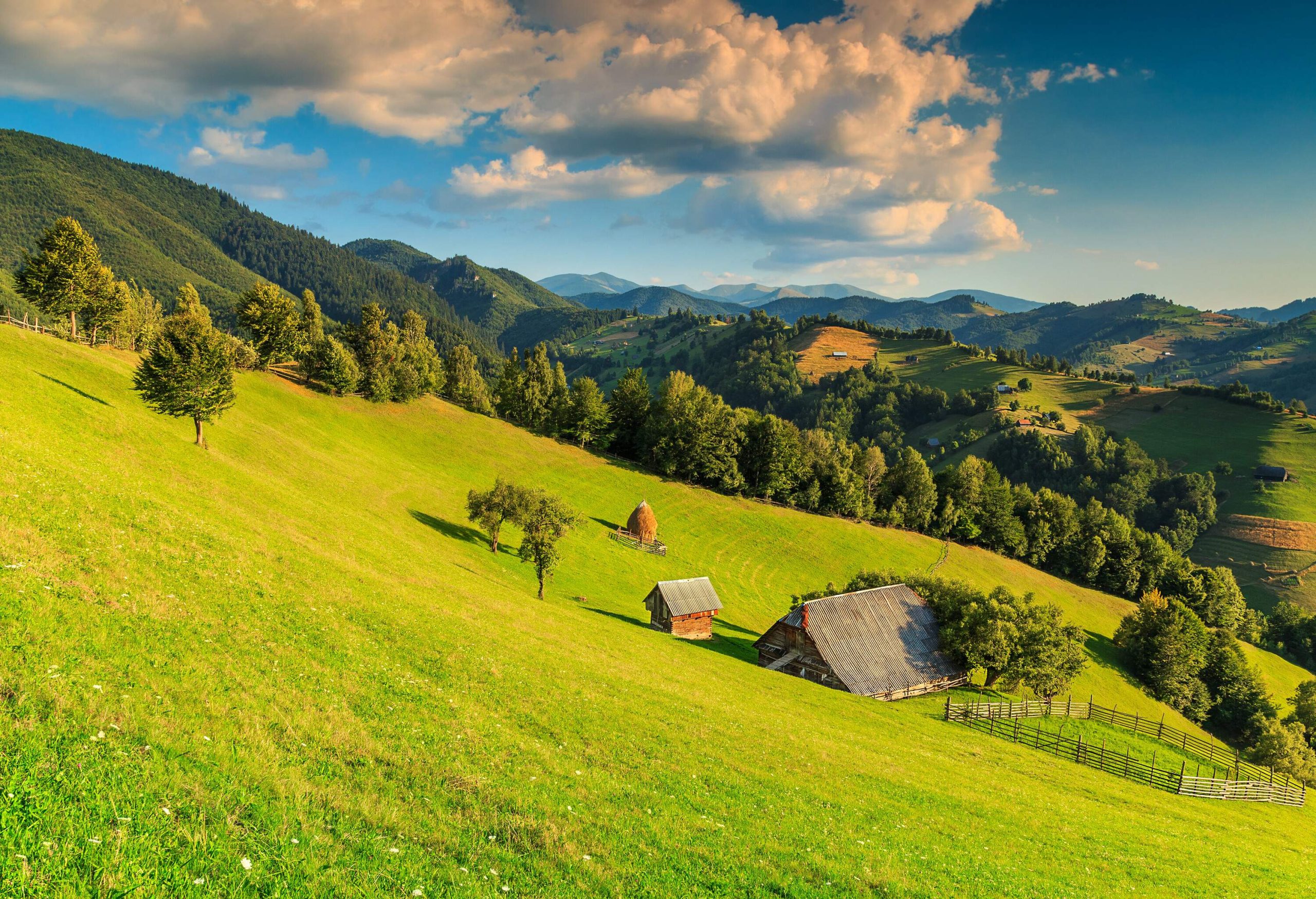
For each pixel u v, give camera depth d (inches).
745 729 1359.5
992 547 5890.8
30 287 3575.3
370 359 5354.3
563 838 645.9
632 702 1298.0
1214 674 4158.5
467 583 2222.0
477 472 4734.3
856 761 1352.1
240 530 1453.0
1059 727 2373.3
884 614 2807.6
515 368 6314.0
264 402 4291.3
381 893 455.2
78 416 2298.2
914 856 866.1
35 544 872.3
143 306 5054.1
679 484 5585.6
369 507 3184.1
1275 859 1395.2
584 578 3472.0
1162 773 2034.9
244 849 454.0
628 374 6245.1
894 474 6048.2
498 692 1093.8
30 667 606.2
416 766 722.2
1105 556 5669.3
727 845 741.3
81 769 481.7
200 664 772.6
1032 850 1045.2
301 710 763.4
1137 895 933.8
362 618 1205.7
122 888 369.7
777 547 4872.0
